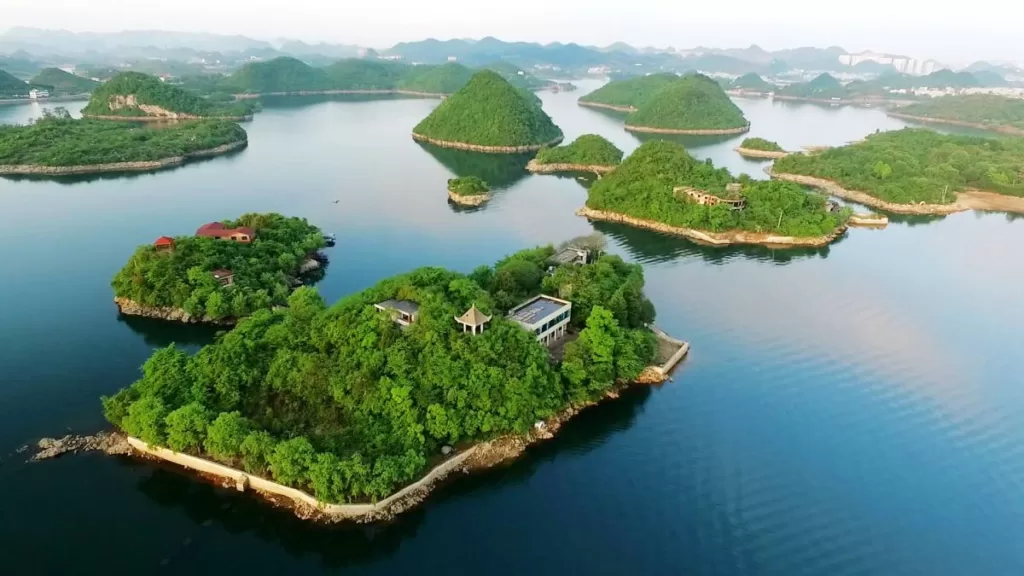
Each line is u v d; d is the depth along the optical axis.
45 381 103.25
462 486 80.06
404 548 70.62
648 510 77.56
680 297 146.75
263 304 127.62
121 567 67.06
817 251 186.88
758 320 134.00
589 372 99.88
